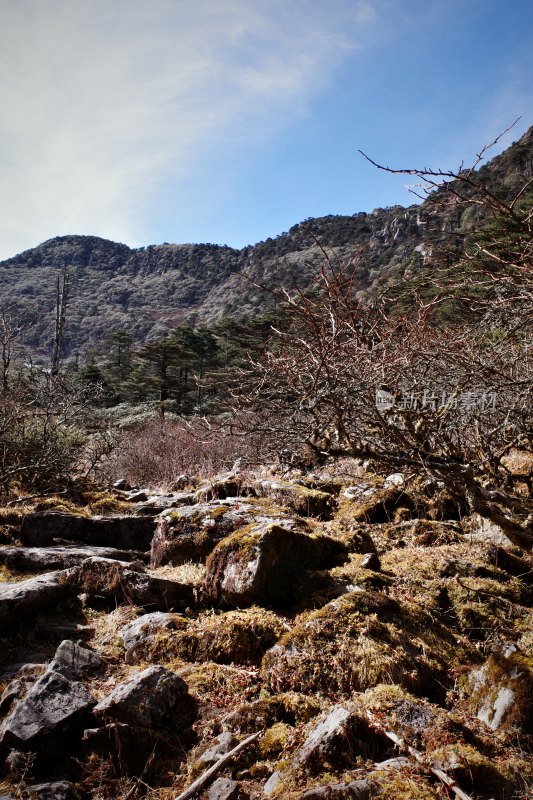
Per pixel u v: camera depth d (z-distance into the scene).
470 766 2.31
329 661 3.10
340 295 3.38
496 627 3.64
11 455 7.98
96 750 2.63
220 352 30.33
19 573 4.72
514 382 3.32
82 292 148.75
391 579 4.16
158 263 174.00
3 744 2.55
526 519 4.34
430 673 3.15
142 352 30.08
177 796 2.33
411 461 3.47
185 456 11.38
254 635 3.46
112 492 8.21
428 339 3.97
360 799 2.11
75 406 10.72
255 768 2.46
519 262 2.89
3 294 136.75
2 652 3.51
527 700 2.74
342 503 6.36
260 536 4.03
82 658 3.29
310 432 3.36
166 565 4.74
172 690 2.91
